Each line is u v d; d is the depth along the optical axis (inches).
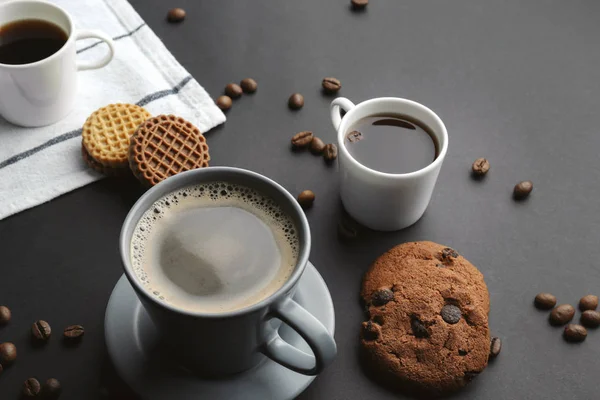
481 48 27.2
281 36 27.1
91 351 21.1
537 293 22.4
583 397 21.0
